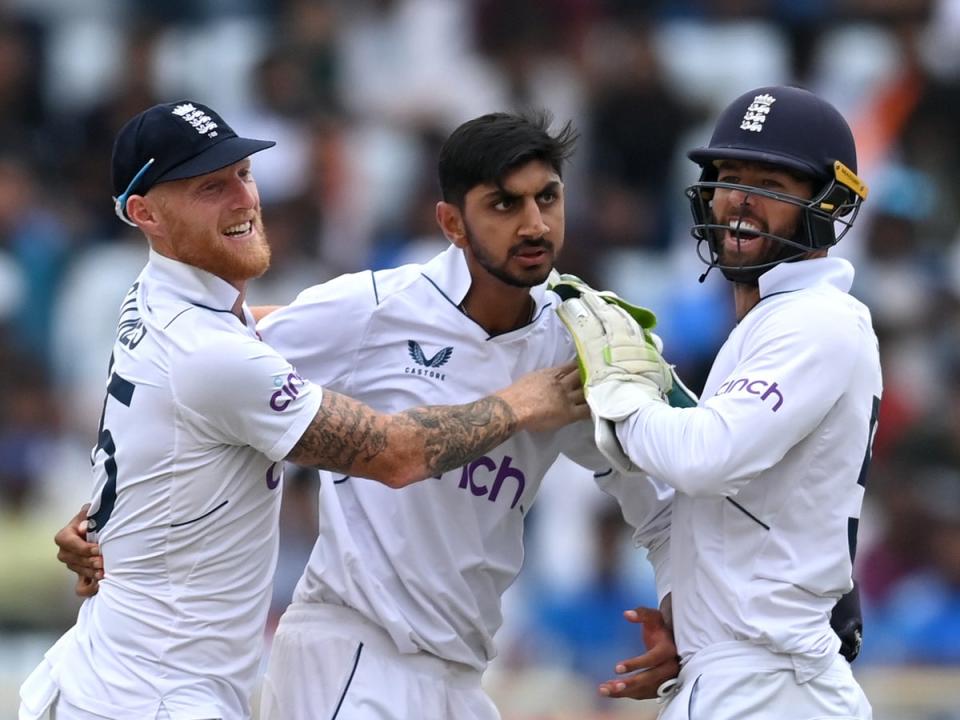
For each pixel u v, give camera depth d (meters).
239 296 16.00
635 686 16.19
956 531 31.61
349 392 16.94
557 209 16.11
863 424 15.42
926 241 40.16
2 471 33.94
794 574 15.25
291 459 15.62
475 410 15.96
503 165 15.69
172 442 15.55
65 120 42.25
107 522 15.91
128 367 15.77
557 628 30.77
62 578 31.92
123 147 15.77
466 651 17.20
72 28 44.78
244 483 15.78
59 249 38.75
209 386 15.34
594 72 41.81
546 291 17.08
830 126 15.63
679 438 15.10
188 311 15.62
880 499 33.06
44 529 32.75
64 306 38.06
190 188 15.49
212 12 44.94
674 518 16.08
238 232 15.72
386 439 15.65
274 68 40.75
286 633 17.39
